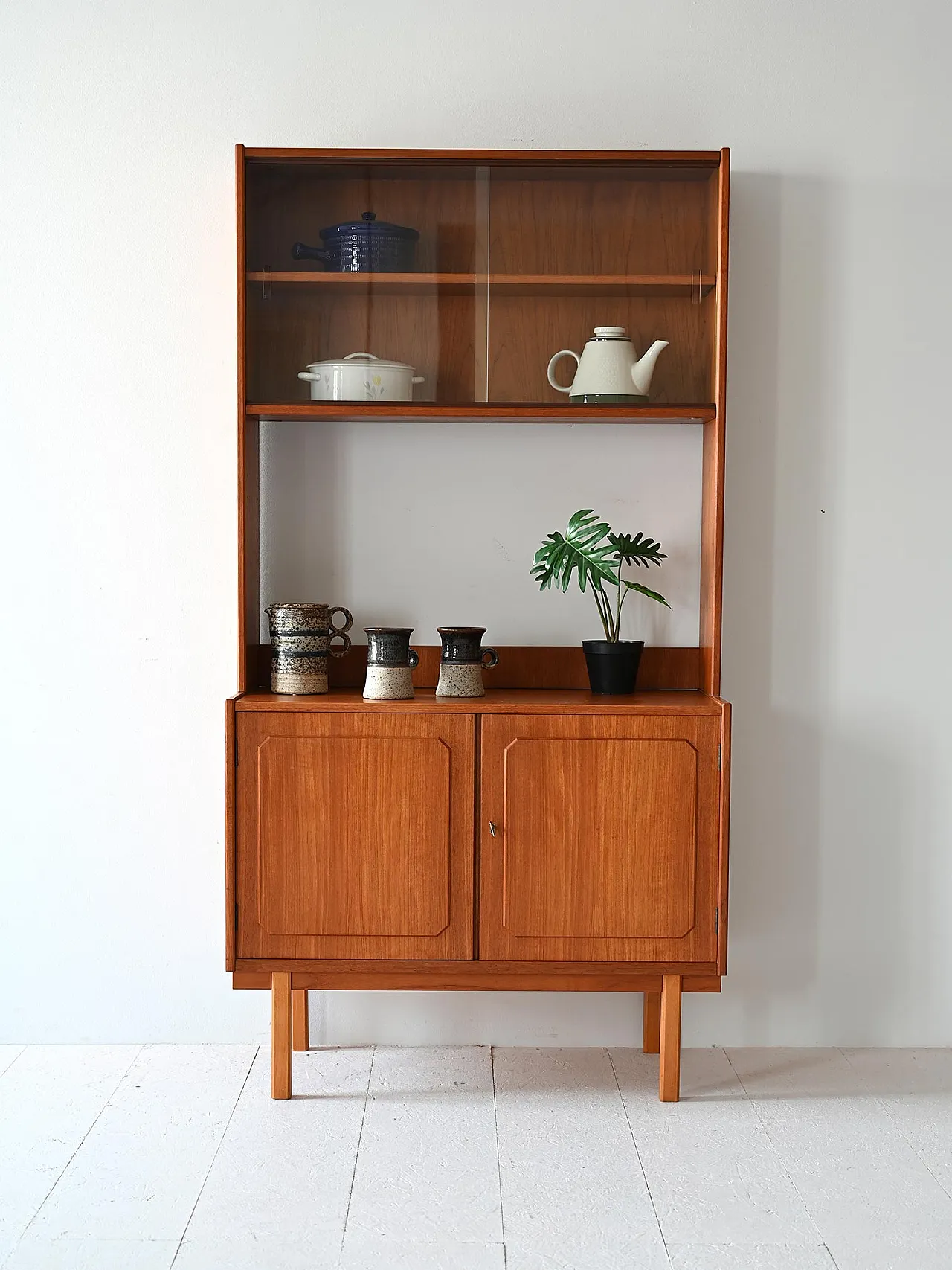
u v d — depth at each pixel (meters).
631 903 2.48
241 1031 2.84
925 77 2.71
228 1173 2.24
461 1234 2.06
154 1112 2.48
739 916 2.82
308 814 2.47
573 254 2.53
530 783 2.46
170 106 2.71
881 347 2.75
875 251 2.73
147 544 2.78
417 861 2.47
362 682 2.79
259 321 2.52
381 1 2.70
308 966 2.49
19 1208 2.12
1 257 2.73
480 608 2.81
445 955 2.49
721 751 2.46
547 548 2.62
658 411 2.54
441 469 2.79
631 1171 2.27
